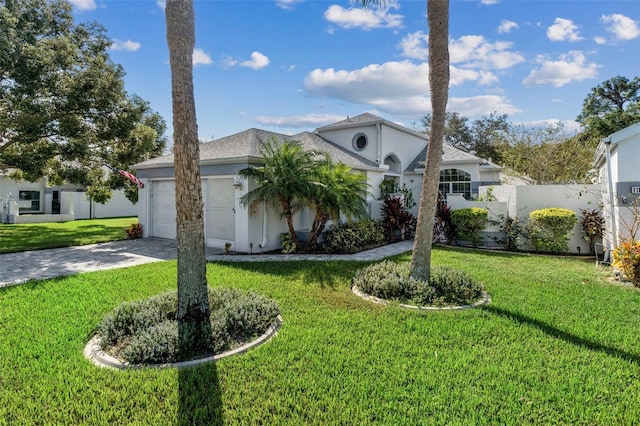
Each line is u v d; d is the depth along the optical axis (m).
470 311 6.35
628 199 9.83
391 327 5.64
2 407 3.55
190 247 5.21
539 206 13.25
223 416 3.44
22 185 26.64
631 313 6.32
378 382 4.03
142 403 3.65
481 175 23.59
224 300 6.20
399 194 17.17
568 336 5.31
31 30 15.30
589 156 19.47
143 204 16.34
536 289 7.82
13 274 9.26
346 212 11.87
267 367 4.34
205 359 4.56
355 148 19.52
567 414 3.49
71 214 25.53
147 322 5.22
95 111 16.55
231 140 14.91
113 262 10.85
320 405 3.62
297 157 11.68
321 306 6.62
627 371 4.28
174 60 5.04
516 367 4.39
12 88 14.04
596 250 11.60
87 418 3.40
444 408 3.57
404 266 8.59
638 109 25.28
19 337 5.16
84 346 4.98
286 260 10.91
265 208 12.52
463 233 14.15
